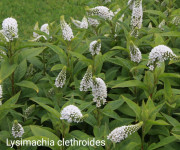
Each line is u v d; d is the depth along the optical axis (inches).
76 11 145.6
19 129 43.4
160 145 44.3
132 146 42.8
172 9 73.6
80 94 51.4
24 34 124.2
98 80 44.9
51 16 140.6
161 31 63.1
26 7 148.4
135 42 57.3
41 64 60.0
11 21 51.4
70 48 57.0
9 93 54.0
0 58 56.6
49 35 61.2
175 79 56.8
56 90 50.9
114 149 43.4
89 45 56.6
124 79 54.3
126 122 47.8
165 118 49.0
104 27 63.9
